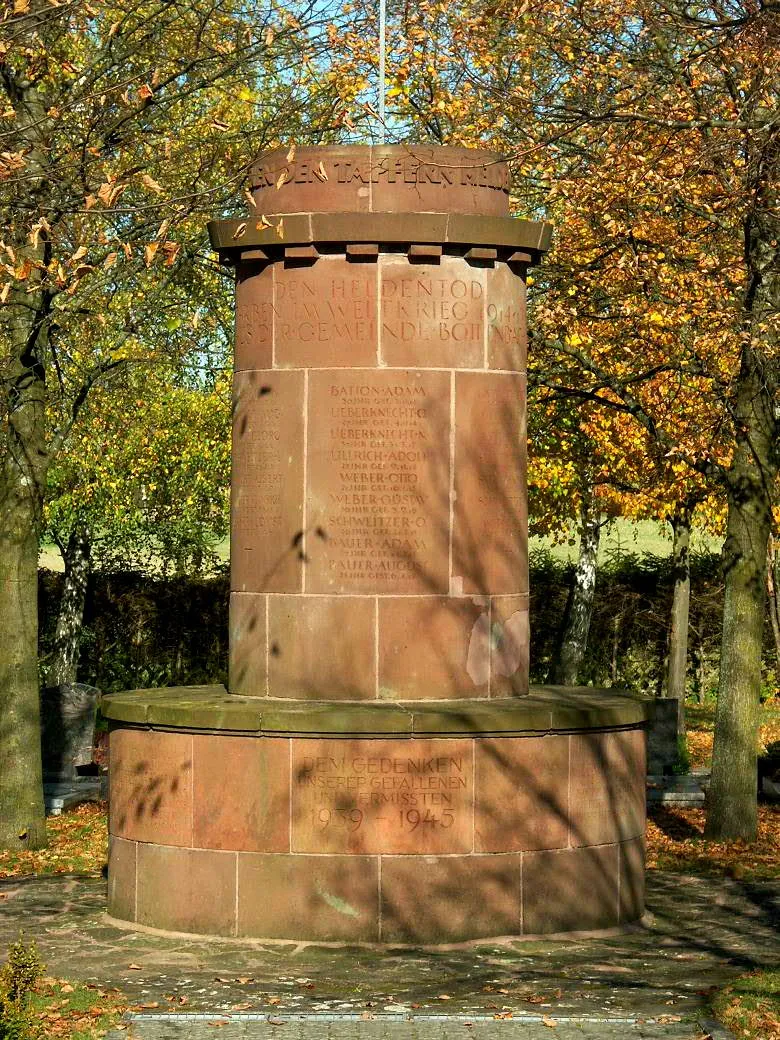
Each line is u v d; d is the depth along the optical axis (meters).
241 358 11.12
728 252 16.58
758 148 14.06
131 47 14.71
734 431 15.71
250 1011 8.01
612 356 17.73
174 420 24.97
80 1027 7.64
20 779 14.76
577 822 10.39
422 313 10.69
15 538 14.88
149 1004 8.18
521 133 17.22
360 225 10.55
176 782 10.32
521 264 11.10
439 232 10.60
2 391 15.02
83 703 18.58
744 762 15.67
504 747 10.19
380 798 10.02
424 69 17.86
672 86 15.59
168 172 15.57
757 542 15.64
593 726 10.44
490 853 10.12
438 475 10.67
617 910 10.60
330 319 10.70
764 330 14.74
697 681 29.56
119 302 19.20
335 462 10.66
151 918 10.38
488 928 10.11
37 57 13.88
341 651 10.64
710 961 9.48
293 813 10.05
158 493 26.34
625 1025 7.70
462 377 10.73
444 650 10.67
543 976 8.97
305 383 10.73
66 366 20.36
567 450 22.06
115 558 27.50
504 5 16.70
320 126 16.39
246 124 18.30
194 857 10.23
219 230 10.94
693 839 15.70
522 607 11.09
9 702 14.80
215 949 9.80
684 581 25.53
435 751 10.07
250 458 11.00
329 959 9.51
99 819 16.42
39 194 13.20
